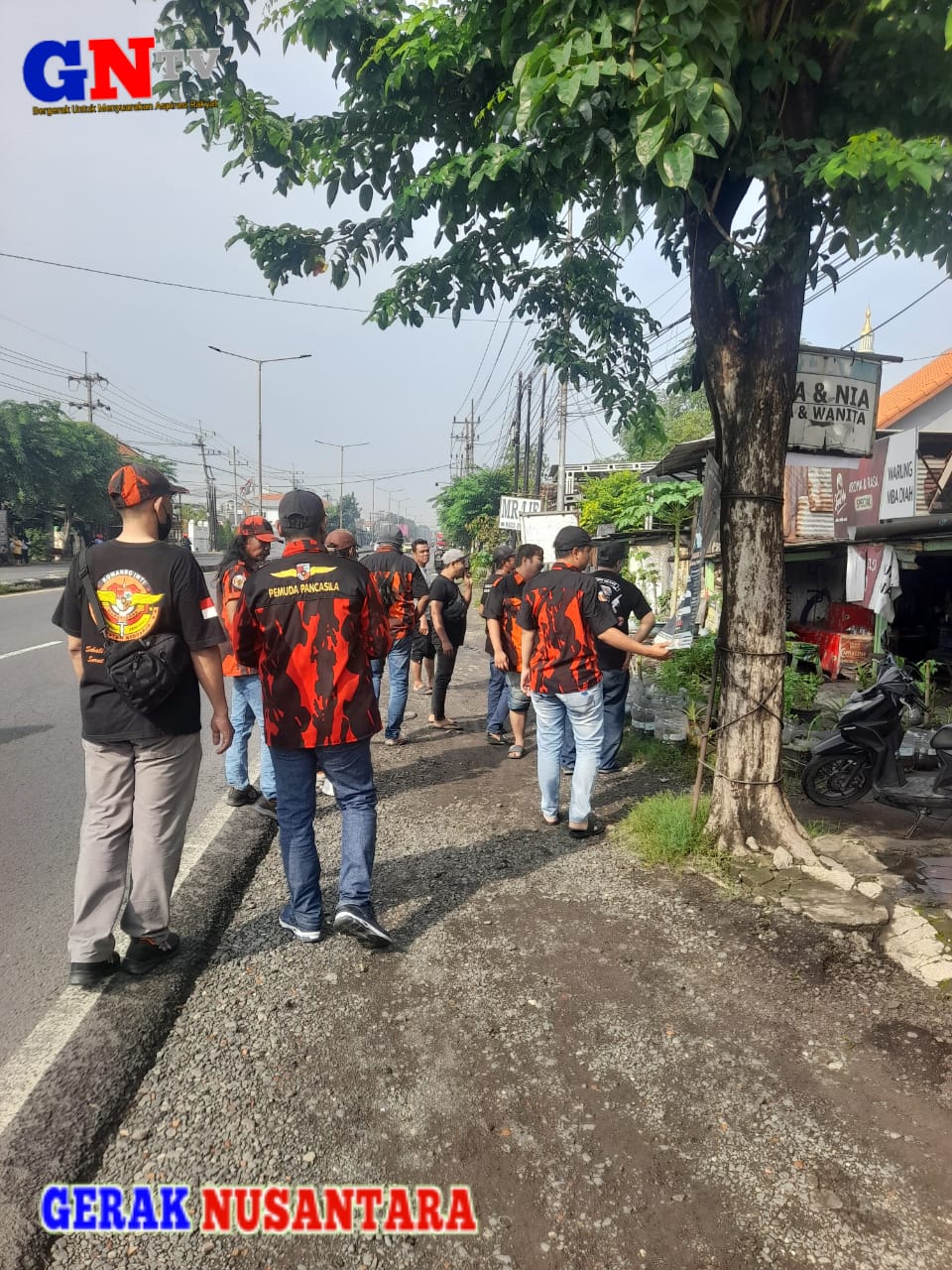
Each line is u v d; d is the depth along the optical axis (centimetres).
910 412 1695
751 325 398
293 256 441
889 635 970
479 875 386
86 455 3828
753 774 398
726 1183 201
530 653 452
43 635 1343
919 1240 184
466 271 478
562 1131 218
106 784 281
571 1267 178
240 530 460
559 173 360
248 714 486
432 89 389
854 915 334
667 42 257
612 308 573
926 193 286
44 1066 239
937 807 480
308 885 318
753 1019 270
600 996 282
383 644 321
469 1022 267
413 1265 178
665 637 746
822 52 346
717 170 362
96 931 281
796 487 1299
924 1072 243
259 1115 224
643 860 400
